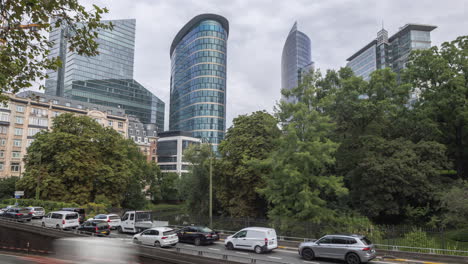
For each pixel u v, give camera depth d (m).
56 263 16.17
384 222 35.53
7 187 57.62
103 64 153.25
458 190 25.09
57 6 10.09
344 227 26.17
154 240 22.20
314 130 27.83
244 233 22.03
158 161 125.50
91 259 15.67
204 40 154.12
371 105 33.41
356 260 17.56
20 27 10.01
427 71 37.53
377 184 31.48
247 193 36.50
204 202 44.25
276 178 28.88
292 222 26.14
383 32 137.62
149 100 169.50
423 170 30.23
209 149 46.16
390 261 19.09
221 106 150.00
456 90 33.97
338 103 37.41
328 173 37.50
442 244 21.94
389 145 33.06
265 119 36.31
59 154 43.38
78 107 98.31
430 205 32.19
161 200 93.31
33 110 80.81
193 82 152.75
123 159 50.16
